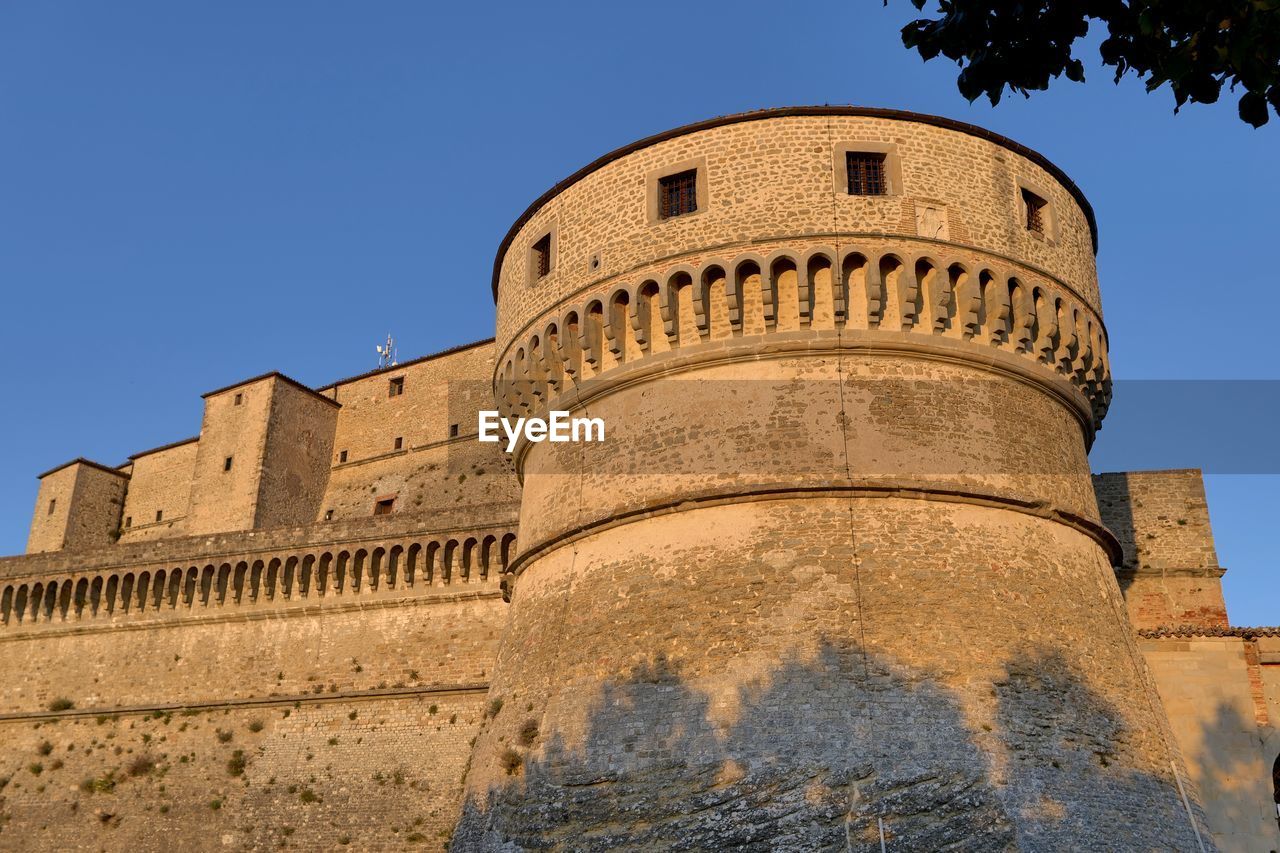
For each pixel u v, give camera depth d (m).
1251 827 28.53
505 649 29.33
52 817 44.47
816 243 26.66
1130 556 33.53
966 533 25.12
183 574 47.22
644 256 27.97
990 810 21.91
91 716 46.50
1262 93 12.41
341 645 43.56
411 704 41.12
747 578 24.69
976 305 26.72
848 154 27.86
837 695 23.05
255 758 42.41
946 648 23.61
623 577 26.22
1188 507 33.88
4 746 47.22
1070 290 28.72
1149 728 25.31
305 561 45.16
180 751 43.94
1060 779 22.83
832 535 24.73
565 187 30.78
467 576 42.50
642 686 24.64
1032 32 13.35
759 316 26.70
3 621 50.25
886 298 26.64
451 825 38.41
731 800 22.56
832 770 22.31
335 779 40.72
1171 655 30.27
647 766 23.69
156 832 42.50
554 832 24.14
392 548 43.78
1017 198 28.64
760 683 23.53
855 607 23.92
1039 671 24.06
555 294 29.62
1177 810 24.31
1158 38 13.18
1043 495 26.39
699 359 26.89
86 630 48.59
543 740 25.64
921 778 22.17
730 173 27.86
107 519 70.62
